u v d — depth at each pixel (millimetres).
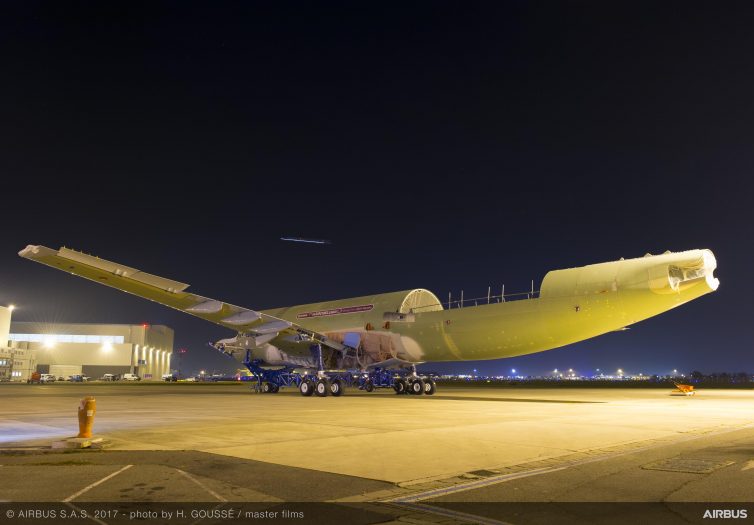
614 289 23281
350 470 9094
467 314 28531
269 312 39719
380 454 10617
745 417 18906
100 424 15859
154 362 127438
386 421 16688
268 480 8344
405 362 32500
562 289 25000
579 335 25250
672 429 15094
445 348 29953
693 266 21656
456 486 8070
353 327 33375
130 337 113562
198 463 9602
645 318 23750
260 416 18469
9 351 91000
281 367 36781
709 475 8828
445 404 25172
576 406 24359
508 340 27250
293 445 11672
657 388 63281
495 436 13211
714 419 18078
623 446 11930
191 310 28219
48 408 22953
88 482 8172
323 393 30609
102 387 56312
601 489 7910
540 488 7965
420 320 30438
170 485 8008
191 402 26703
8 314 92438
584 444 12070
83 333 112500
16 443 11688
